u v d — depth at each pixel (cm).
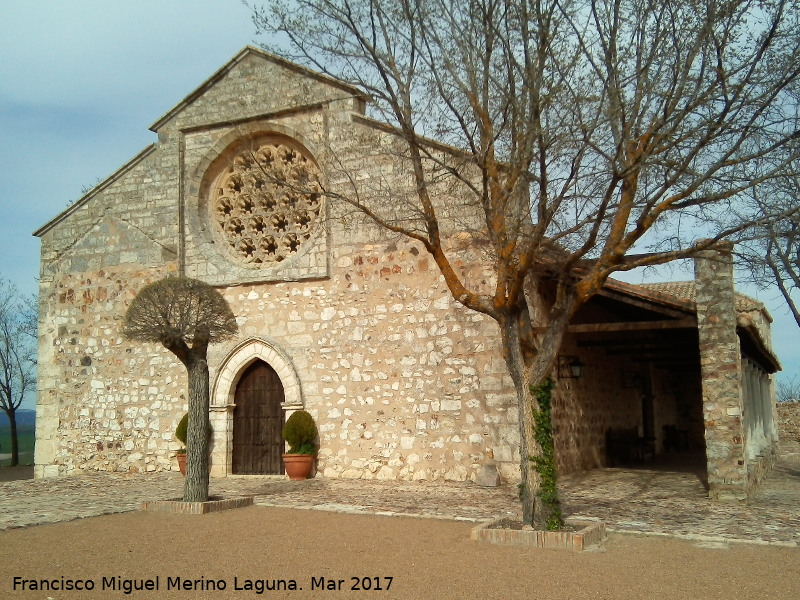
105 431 1617
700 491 1212
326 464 1418
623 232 809
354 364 1423
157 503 1031
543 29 795
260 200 1580
